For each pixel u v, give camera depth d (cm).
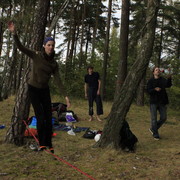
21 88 551
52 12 2189
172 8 2008
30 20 1143
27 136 598
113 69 2078
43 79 353
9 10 1538
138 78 523
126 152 510
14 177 352
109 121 526
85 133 639
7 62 1529
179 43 2595
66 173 379
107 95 2081
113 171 393
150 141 621
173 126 849
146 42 527
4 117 820
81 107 1198
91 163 432
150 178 366
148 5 538
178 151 521
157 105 653
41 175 364
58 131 697
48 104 374
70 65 1811
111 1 1639
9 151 490
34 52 347
